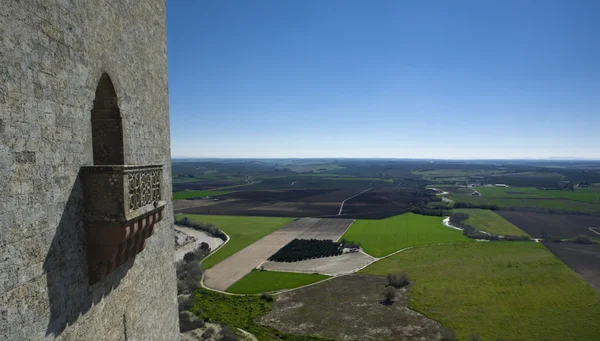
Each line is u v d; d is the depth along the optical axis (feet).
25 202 21.68
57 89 24.72
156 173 33.91
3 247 20.06
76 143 26.91
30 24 22.13
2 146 20.06
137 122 38.22
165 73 47.06
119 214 27.48
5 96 20.22
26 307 21.63
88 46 28.60
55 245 24.29
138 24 38.52
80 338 26.99
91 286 28.50
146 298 39.34
